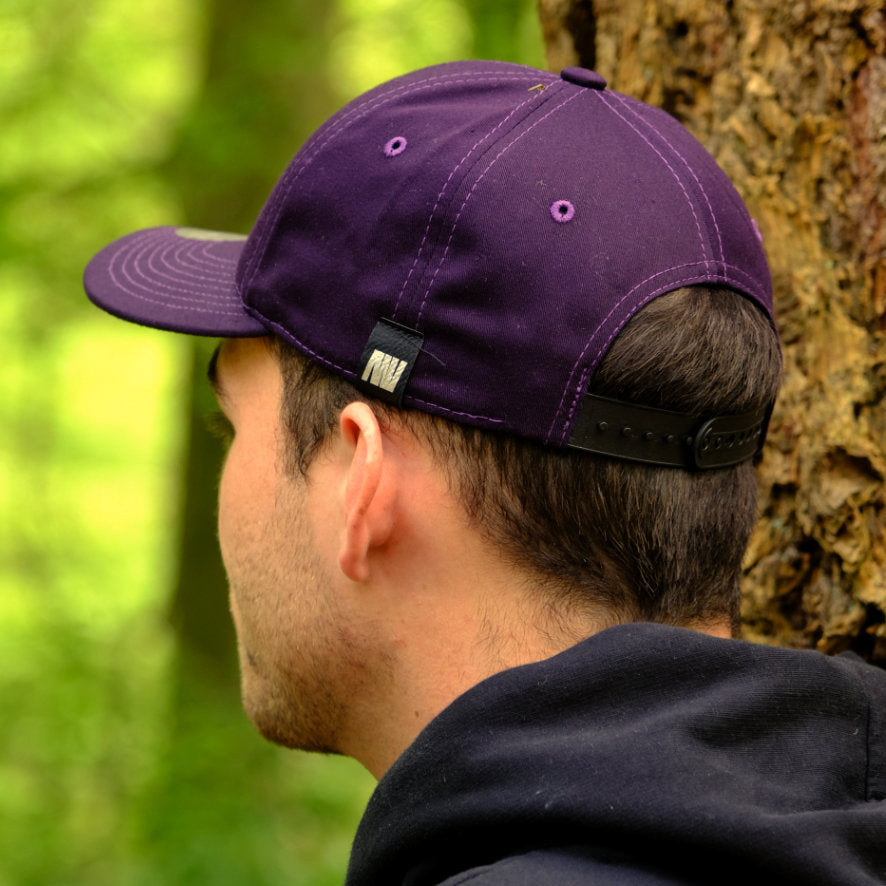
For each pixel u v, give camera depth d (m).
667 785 0.72
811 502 1.29
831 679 0.84
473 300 0.89
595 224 0.89
